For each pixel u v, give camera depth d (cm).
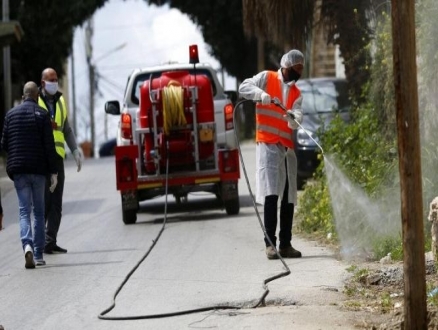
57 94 2669
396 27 1445
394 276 1967
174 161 3219
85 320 1769
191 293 1948
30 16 7631
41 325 1753
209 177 3269
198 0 8144
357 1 3775
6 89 7069
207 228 2989
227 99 3688
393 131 2845
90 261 2441
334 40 3978
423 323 1463
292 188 2322
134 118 3497
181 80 3209
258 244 2577
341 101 4112
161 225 3144
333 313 1716
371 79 3228
